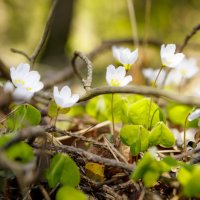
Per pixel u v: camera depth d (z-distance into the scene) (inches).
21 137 17.0
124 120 21.1
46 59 88.1
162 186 19.0
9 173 17.9
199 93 25.4
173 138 19.5
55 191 18.8
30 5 115.4
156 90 17.5
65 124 26.2
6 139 17.8
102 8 130.7
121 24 115.0
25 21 115.5
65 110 20.3
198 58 46.6
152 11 106.1
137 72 34.8
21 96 19.0
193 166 17.6
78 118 26.9
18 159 17.6
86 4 131.8
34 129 17.2
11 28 114.3
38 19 116.3
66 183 18.1
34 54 25.6
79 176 18.1
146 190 18.5
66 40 90.7
